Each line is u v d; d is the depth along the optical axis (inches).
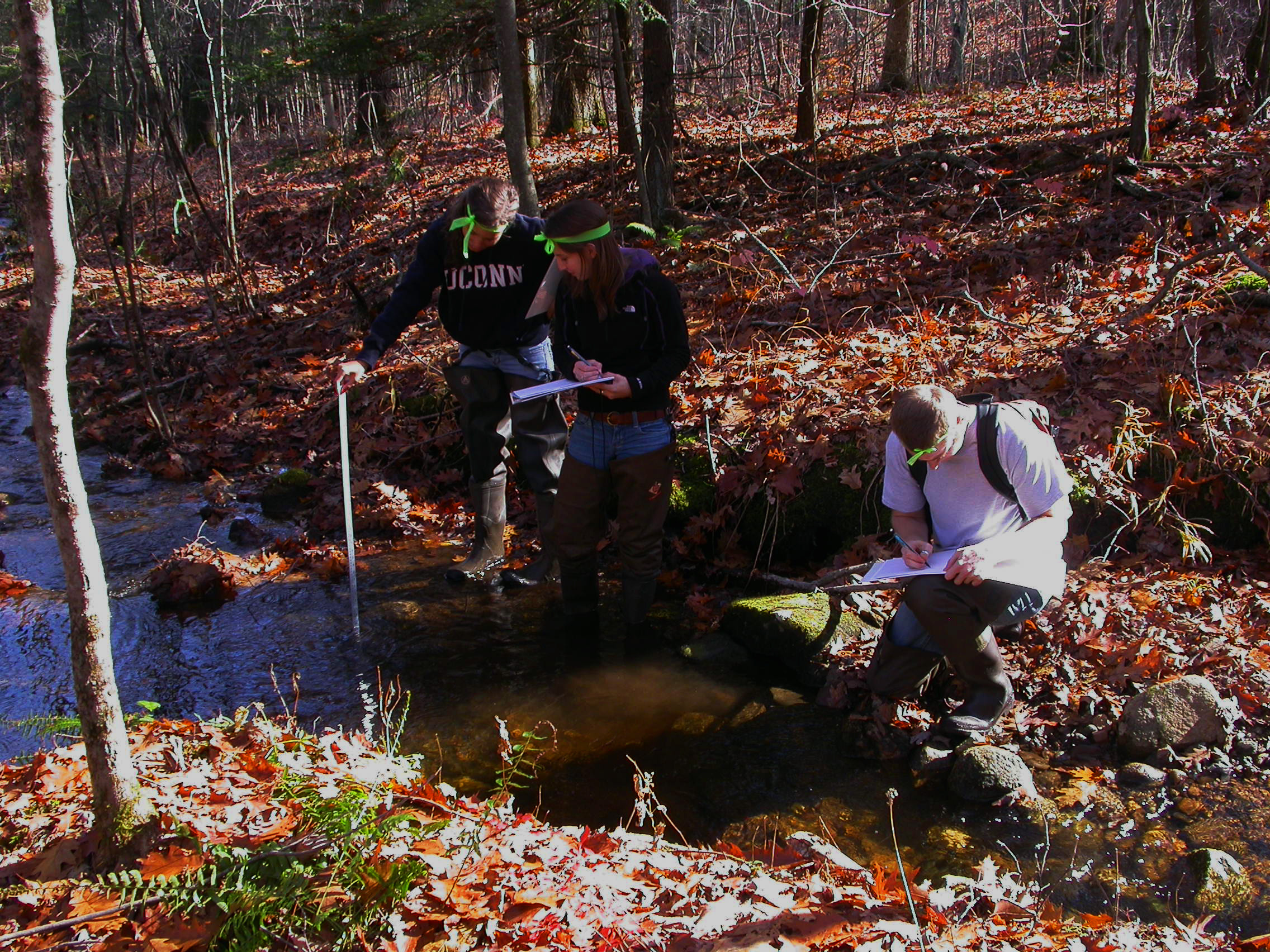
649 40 365.4
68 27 483.2
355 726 159.0
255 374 337.4
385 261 421.7
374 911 95.7
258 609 201.8
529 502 240.5
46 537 242.4
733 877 112.0
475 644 185.6
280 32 388.2
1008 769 135.9
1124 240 274.1
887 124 459.8
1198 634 159.6
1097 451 193.2
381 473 264.2
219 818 107.0
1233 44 525.7
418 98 537.3
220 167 423.5
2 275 535.2
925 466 144.0
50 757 125.1
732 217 381.1
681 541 216.8
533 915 97.7
